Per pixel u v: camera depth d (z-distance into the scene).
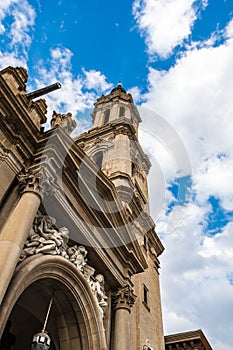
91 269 14.11
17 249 9.86
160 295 27.77
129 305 15.73
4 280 8.95
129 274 16.86
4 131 12.33
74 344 12.62
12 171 11.97
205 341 28.20
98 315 12.90
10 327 15.05
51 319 13.41
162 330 24.69
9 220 10.70
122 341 13.84
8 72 14.56
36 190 11.78
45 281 12.41
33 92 15.01
